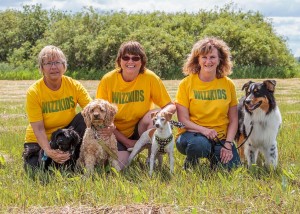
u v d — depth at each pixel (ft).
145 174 21.31
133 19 138.62
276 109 22.93
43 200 17.98
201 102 22.44
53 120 22.27
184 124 22.45
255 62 126.93
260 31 135.64
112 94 23.20
